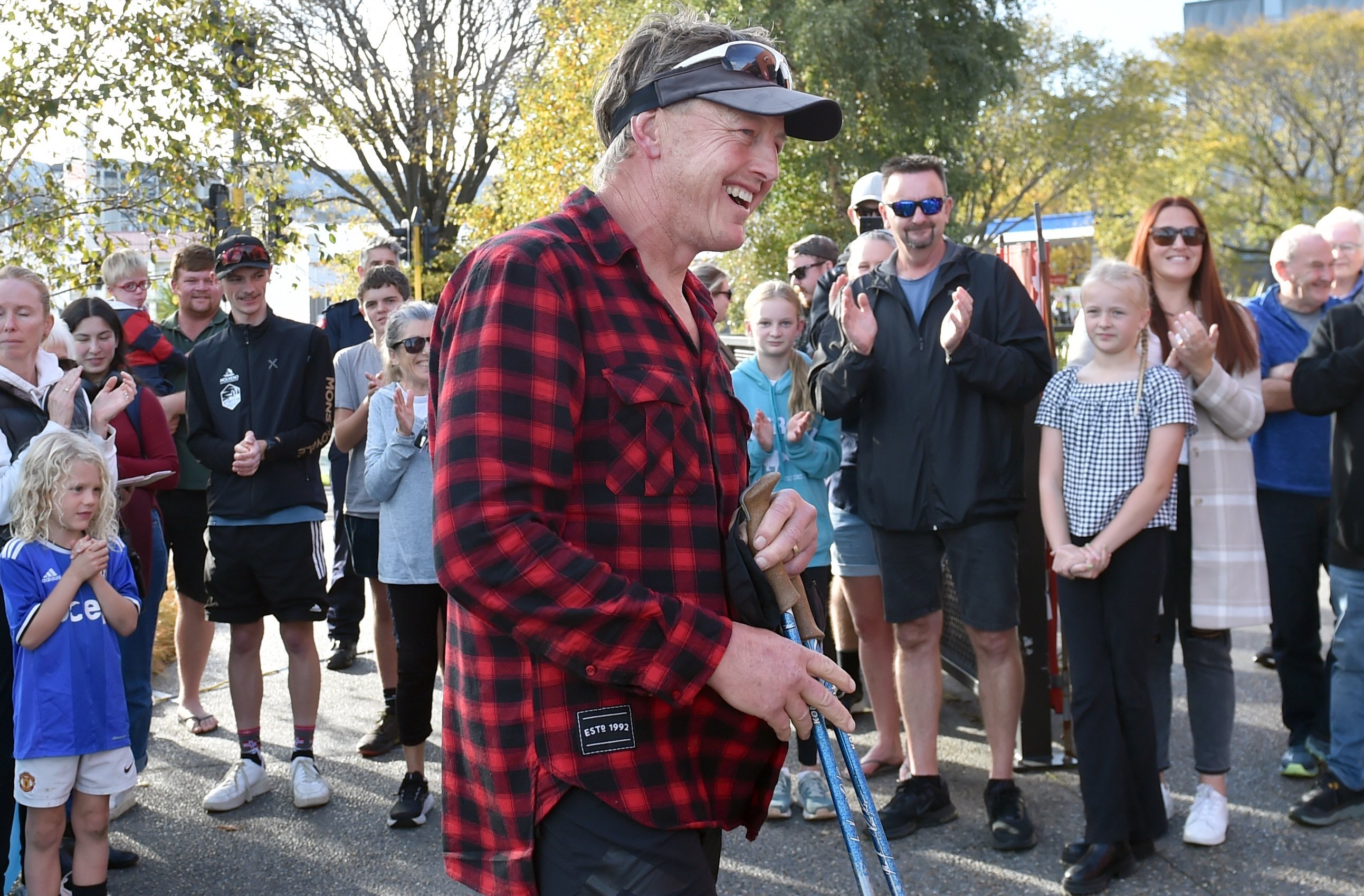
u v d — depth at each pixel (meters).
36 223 9.31
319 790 4.11
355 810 4.09
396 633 3.92
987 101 23.89
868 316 3.77
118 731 3.18
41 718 3.04
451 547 1.41
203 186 10.12
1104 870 3.35
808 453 4.07
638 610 1.41
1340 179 35.22
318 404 4.37
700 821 1.55
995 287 3.76
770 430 4.05
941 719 4.98
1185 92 36.00
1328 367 3.73
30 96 8.99
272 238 10.20
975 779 4.27
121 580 3.33
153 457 4.07
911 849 3.68
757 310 4.21
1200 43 35.53
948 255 3.82
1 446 3.31
